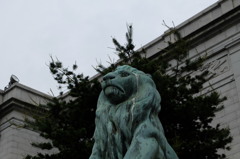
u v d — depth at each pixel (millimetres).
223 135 11227
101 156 3900
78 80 11836
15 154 21094
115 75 3936
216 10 20250
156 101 3895
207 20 20172
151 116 3816
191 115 11055
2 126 22188
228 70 18422
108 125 3854
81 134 10812
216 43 19328
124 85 3902
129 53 12078
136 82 3938
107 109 3938
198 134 11195
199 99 11359
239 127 16938
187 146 10609
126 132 3744
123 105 3861
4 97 23000
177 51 12258
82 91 11633
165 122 11188
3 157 21250
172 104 11016
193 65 12258
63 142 10789
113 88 3895
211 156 10961
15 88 22578
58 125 11672
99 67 12172
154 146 3586
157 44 19859
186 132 11242
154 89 3965
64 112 11766
